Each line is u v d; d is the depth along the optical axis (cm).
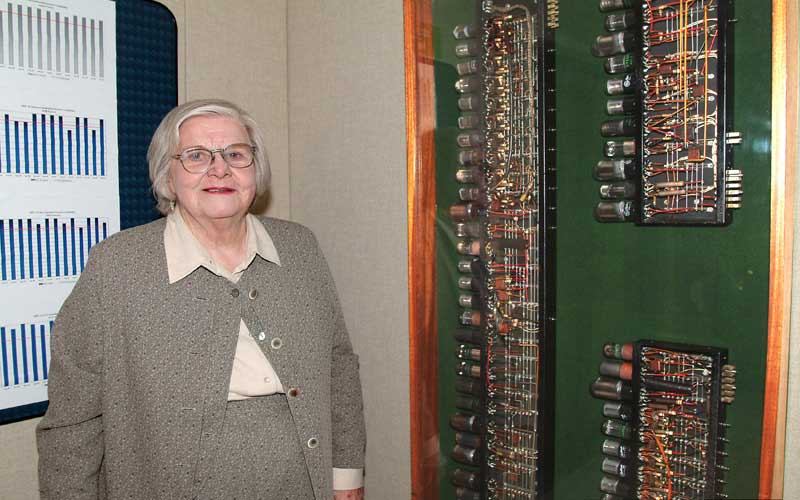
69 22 149
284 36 199
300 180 197
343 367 156
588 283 142
